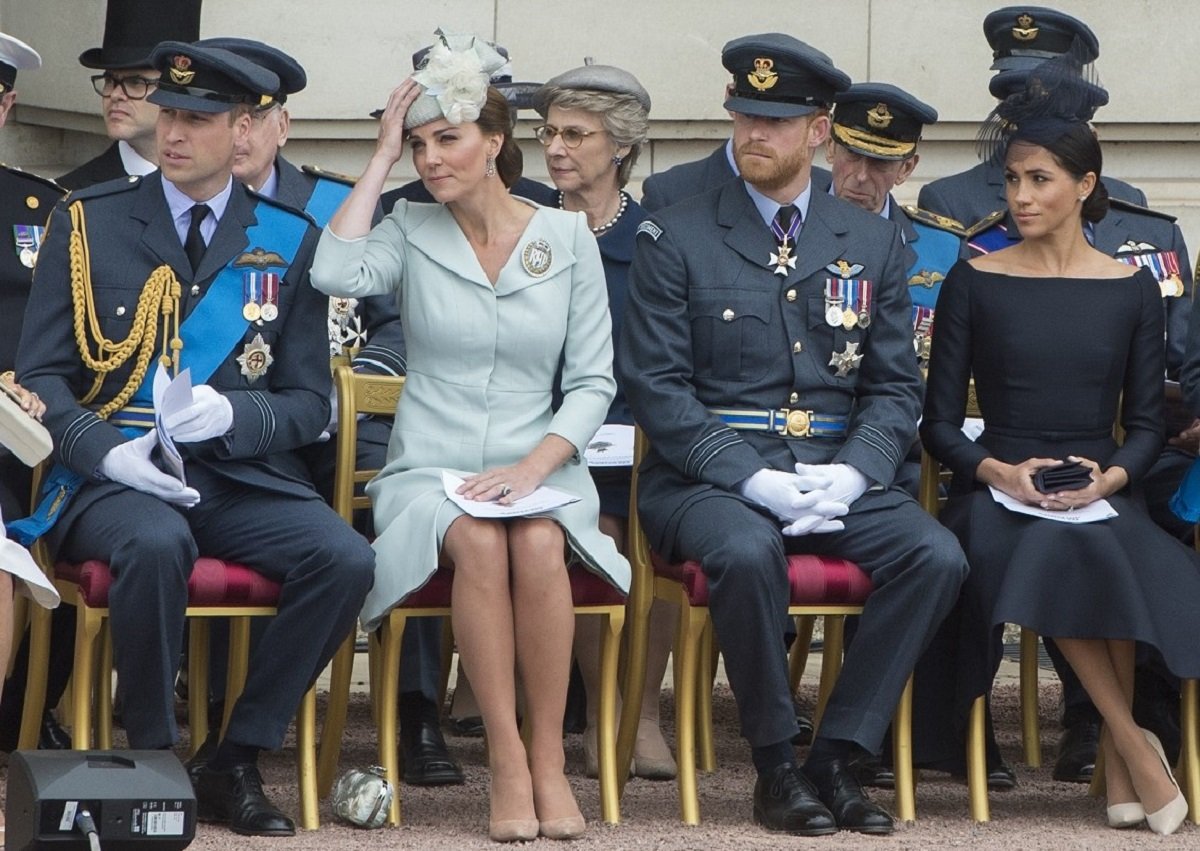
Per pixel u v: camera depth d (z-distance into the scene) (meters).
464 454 21.42
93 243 21.33
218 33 33.09
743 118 22.50
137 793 16.50
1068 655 21.86
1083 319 22.64
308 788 20.62
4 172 23.69
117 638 19.97
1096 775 23.17
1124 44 33.59
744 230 22.58
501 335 21.55
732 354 22.33
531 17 33.41
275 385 21.77
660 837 20.48
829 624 24.05
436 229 21.81
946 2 33.53
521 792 20.27
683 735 21.36
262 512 20.88
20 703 22.91
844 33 33.56
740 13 33.50
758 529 21.08
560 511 20.91
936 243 26.36
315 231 22.03
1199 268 23.11
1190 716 22.06
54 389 20.97
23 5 31.58
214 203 21.67
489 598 20.38
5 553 19.19
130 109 26.47
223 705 24.45
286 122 25.23
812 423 22.45
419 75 21.42
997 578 21.70
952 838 20.81
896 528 21.50
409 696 23.03
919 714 22.42
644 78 33.56
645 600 22.25
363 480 23.39
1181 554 22.03
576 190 24.83
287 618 20.41
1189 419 23.73
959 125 33.75
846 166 25.69
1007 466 22.17
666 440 21.98
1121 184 28.23
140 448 20.55
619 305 24.70
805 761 23.08
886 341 22.66
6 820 17.03
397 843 19.92
